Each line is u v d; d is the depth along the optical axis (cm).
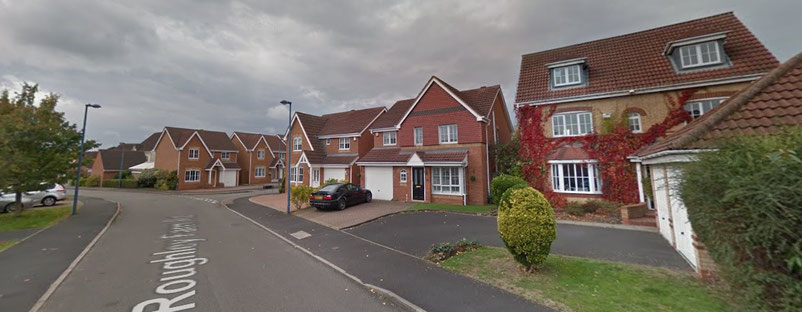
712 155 316
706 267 529
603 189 1349
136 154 4681
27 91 1416
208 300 527
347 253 828
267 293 558
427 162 1736
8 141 1194
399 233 1037
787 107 510
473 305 475
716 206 303
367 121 2545
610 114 1377
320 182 2505
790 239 249
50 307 502
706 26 1412
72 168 1562
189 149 3606
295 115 2786
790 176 237
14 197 1656
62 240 1008
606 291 486
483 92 2097
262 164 4681
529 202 575
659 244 776
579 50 1681
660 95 1301
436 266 683
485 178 1730
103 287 589
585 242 814
